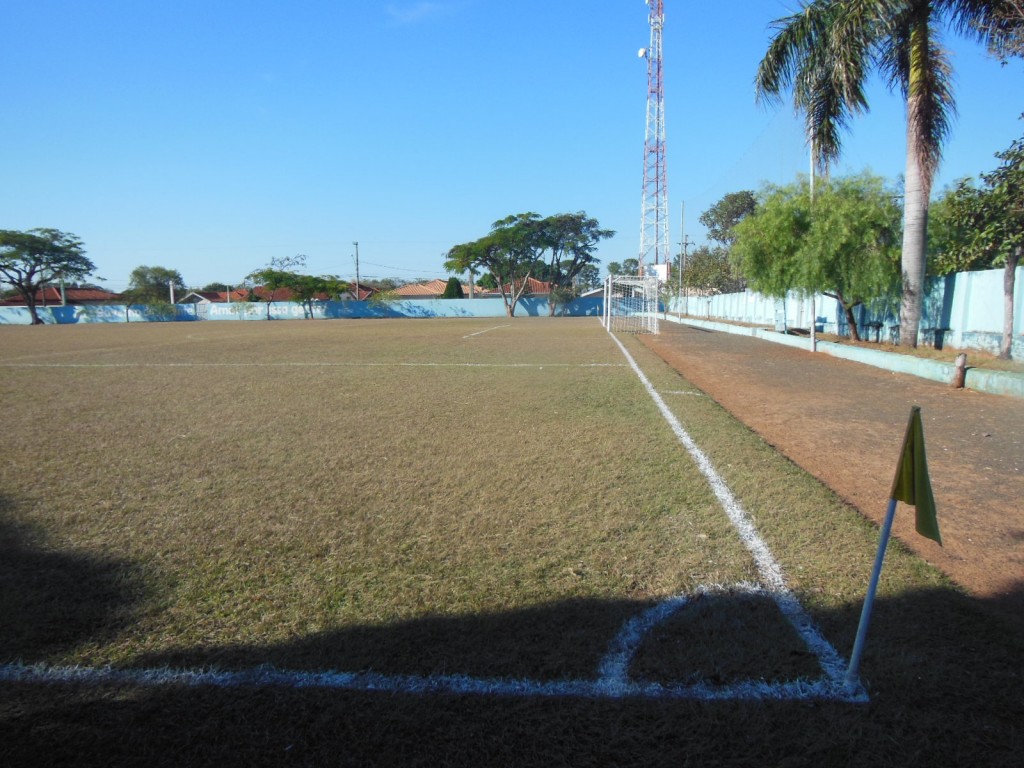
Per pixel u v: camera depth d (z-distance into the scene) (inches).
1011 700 113.8
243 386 528.4
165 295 3511.3
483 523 200.8
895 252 671.1
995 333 568.7
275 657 129.4
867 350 635.5
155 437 332.8
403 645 133.1
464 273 2925.7
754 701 114.7
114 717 112.3
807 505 214.5
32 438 333.1
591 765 100.0
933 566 168.4
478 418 374.0
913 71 563.5
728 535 189.2
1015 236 490.3
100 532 197.5
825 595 152.8
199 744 105.5
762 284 762.8
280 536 192.7
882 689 117.6
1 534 195.9
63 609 149.3
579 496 226.1
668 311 2336.4
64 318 2765.7
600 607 147.9
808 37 628.4
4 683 121.6
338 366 682.8
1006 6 504.7
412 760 101.4
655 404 418.9
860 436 331.3
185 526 201.9
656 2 1955.0
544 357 769.6
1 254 2484.0
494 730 108.0
